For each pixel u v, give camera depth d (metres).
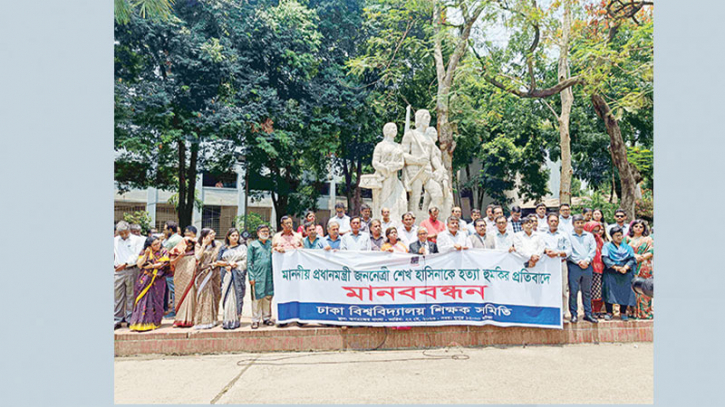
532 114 24.31
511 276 6.79
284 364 5.94
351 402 4.73
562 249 6.86
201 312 6.67
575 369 5.71
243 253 6.79
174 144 20.02
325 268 6.74
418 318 6.66
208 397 4.89
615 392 5.00
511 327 6.81
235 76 18.16
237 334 6.45
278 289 6.68
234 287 6.68
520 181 29.45
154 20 16.20
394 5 19.75
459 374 5.54
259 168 22.17
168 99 16.81
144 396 4.92
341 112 20.41
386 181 10.35
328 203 36.62
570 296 6.93
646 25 13.24
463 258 6.79
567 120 15.67
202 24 17.89
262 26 18.44
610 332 6.91
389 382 5.28
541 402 4.74
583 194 27.92
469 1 15.12
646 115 20.28
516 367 5.79
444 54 20.97
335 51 21.75
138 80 17.33
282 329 6.54
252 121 18.17
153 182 21.44
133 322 6.54
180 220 20.11
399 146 10.59
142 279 6.61
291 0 19.98
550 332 6.85
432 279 6.73
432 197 10.85
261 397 4.88
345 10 21.48
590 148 22.58
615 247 7.16
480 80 16.97
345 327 6.62
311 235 7.09
